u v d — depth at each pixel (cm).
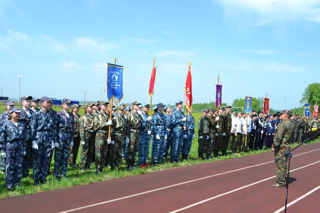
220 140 1391
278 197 729
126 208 614
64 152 842
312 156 1510
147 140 1064
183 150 1226
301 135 2245
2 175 866
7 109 921
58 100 5919
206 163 1205
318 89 8275
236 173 1010
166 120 1163
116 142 990
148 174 962
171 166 1105
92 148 1020
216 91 1452
